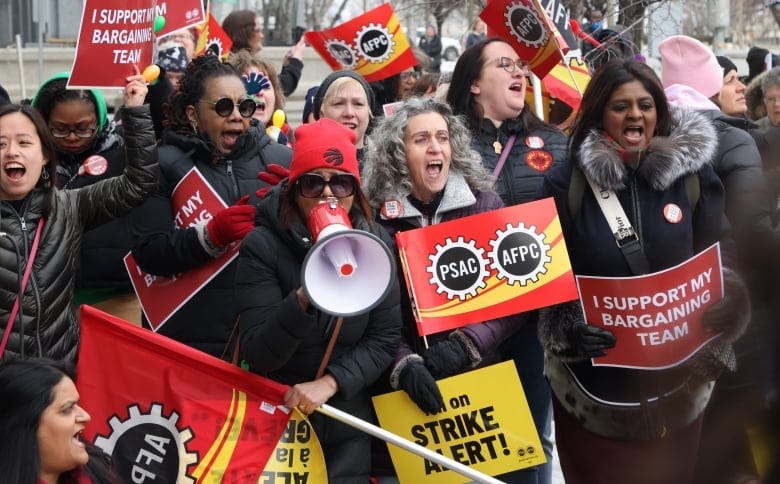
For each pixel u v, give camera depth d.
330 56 7.96
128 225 5.59
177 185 5.41
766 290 4.59
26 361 4.08
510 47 6.05
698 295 4.82
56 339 4.86
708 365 4.86
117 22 5.24
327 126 4.43
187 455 4.61
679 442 4.94
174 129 5.54
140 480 4.65
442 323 4.75
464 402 4.75
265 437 4.60
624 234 4.80
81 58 5.22
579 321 4.88
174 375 4.68
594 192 4.85
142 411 4.67
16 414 3.96
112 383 4.70
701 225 4.90
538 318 5.27
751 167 5.51
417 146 4.91
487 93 5.97
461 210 5.00
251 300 4.46
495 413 4.75
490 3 6.03
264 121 6.84
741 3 13.42
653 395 4.87
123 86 5.26
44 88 5.92
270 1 20.28
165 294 5.37
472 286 4.79
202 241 5.18
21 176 4.73
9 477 3.91
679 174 4.77
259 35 9.36
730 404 5.00
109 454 4.63
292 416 4.60
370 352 4.55
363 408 4.70
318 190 4.36
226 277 5.29
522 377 5.65
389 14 7.82
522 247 4.81
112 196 5.03
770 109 6.88
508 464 4.74
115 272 5.90
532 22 5.96
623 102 4.78
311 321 4.25
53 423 3.99
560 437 5.10
